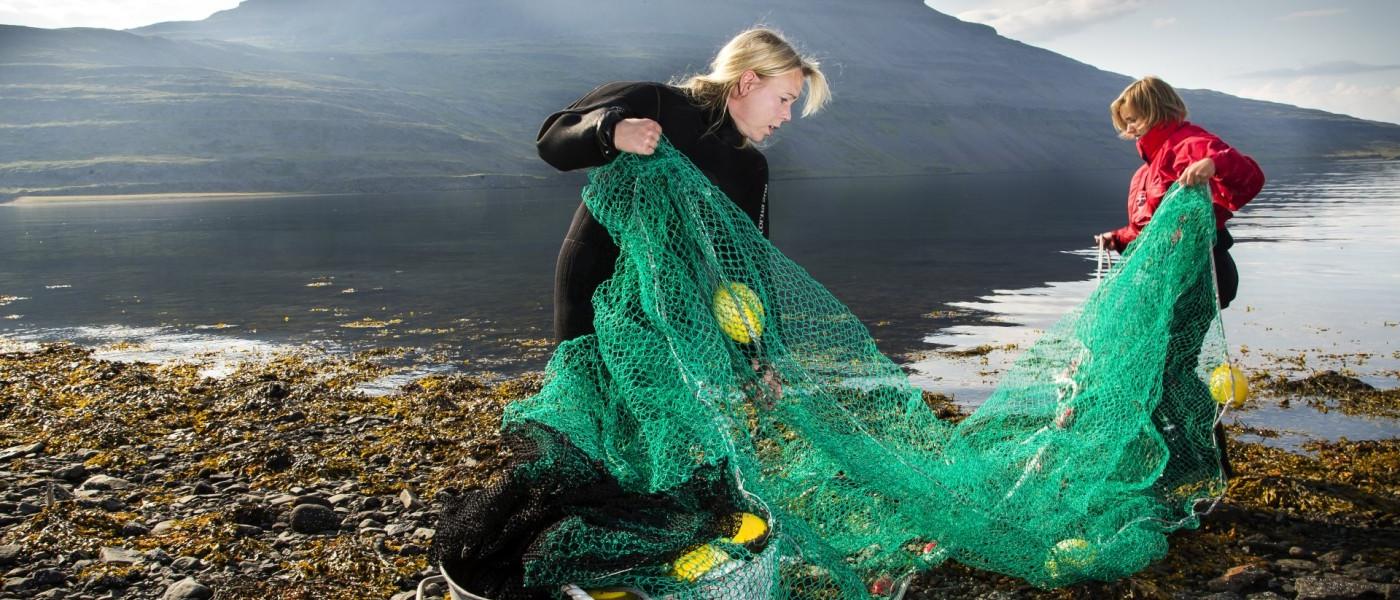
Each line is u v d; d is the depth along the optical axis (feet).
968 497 12.33
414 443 20.21
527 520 9.84
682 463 11.08
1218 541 14.26
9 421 22.15
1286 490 15.96
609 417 11.73
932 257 65.98
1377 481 16.94
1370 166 403.95
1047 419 15.42
